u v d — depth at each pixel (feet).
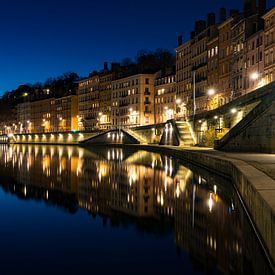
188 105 401.49
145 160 215.10
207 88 365.20
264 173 78.74
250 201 64.44
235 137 174.19
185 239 64.28
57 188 123.24
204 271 51.01
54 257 57.77
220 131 217.97
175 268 52.39
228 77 323.78
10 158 261.44
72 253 59.26
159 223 75.20
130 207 90.79
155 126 345.51
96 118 573.74
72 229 72.79
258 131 154.81
